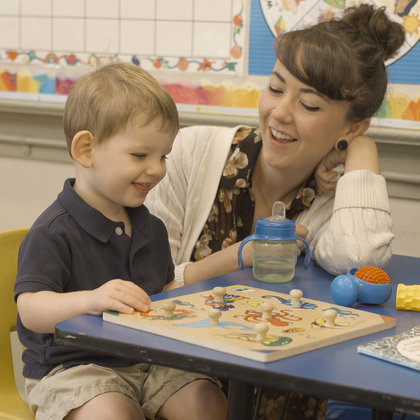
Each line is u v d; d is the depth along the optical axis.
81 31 2.31
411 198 1.98
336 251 1.30
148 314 0.94
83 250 1.19
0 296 1.35
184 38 2.16
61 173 2.43
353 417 1.76
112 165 1.18
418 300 1.06
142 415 1.12
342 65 1.33
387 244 1.32
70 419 1.10
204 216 1.52
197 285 1.16
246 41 2.07
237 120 2.12
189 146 1.53
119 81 1.21
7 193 2.55
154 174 1.20
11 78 2.44
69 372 1.14
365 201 1.34
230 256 1.38
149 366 1.25
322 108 1.37
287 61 1.34
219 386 1.28
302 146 1.40
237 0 2.07
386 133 1.93
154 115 1.18
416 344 0.86
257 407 1.29
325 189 1.49
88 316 0.96
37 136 2.44
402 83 1.92
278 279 1.22
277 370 0.77
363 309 1.08
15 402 1.30
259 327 0.84
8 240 1.37
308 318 0.96
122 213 1.28
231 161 1.52
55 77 2.37
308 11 1.98
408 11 1.88
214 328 0.88
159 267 1.33
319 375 0.76
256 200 1.54
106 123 1.17
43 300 1.05
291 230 1.23
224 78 2.12
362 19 1.44
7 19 2.41
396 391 0.73
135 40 2.23
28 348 1.22
